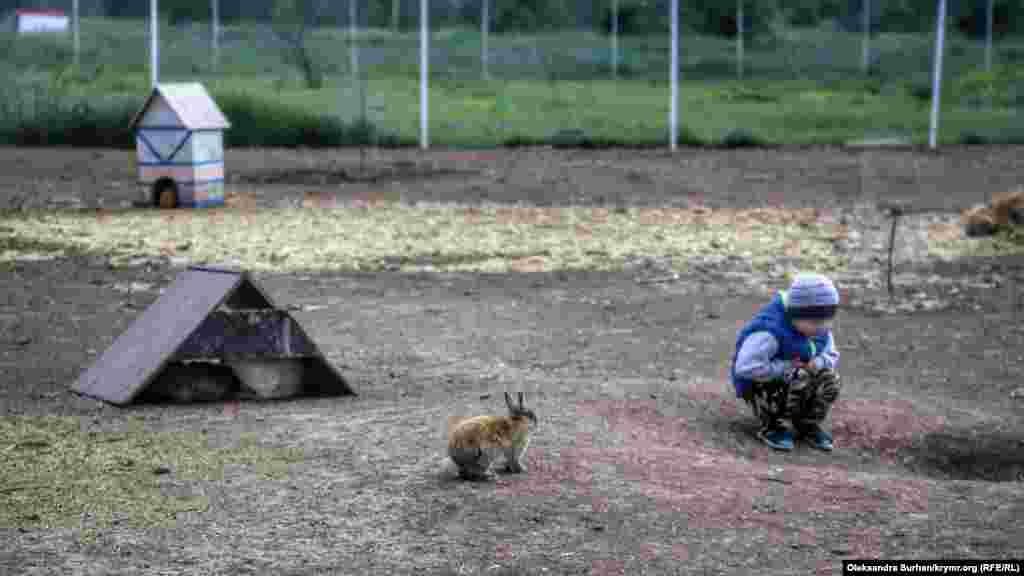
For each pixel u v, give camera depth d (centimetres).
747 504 707
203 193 2414
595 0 8019
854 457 897
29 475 767
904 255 1914
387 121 4300
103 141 3812
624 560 614
